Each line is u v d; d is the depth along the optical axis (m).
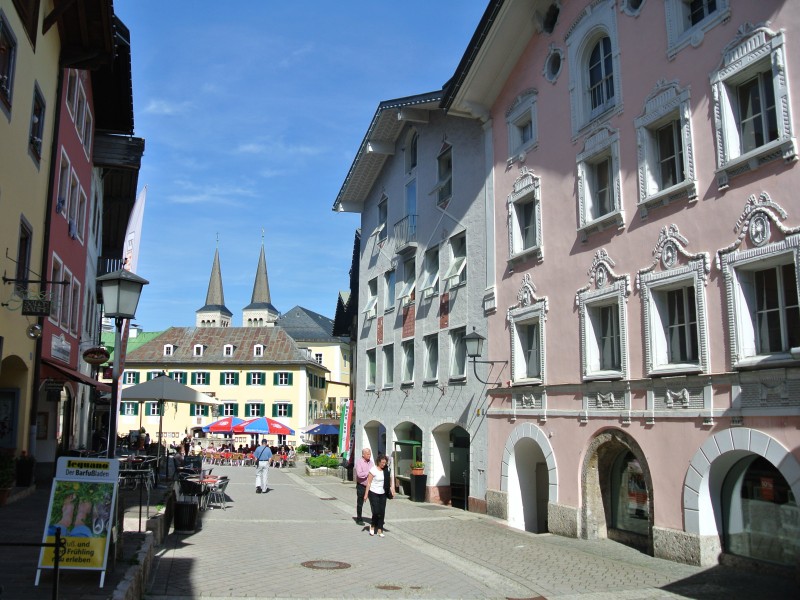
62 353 22.45
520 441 18.73
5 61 14.83
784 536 11.62
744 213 12.18
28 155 16.59
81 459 8.34
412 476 24.83
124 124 27.67
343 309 43.97
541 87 18.89
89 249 27.80
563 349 17.11
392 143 30.36
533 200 19.28
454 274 23.31
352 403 39.44
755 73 12.41
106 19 18.70
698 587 11.02
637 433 14.25
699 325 12.88
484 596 10.38
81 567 8.01
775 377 11.31
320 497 25.78
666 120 14.40
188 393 21.38
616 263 15.35
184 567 11.45
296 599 9.67
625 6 15.60
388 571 11.95
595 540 15.55
